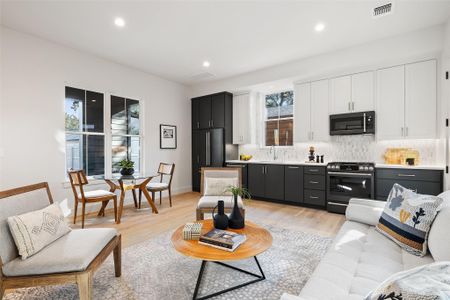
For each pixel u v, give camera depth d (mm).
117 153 4527
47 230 1615
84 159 4066
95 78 4125
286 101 5246
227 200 2947
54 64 3604
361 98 3865
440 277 618
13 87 3207
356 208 2180
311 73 4137
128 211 4027
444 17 2908
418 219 1529
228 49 3824
